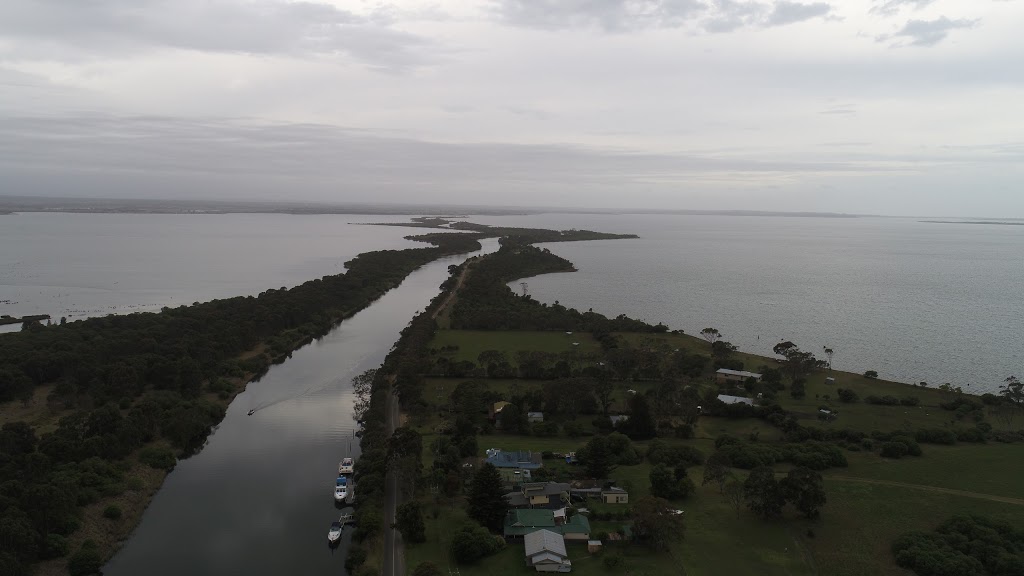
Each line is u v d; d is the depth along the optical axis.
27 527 67.75
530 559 69.06
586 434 107.62
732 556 71.31
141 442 100.75
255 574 70.44
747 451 96.81
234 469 97.56
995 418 115.88
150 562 72.75
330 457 101.81
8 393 118.25
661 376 137.12
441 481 83.56
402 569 68.94
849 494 86.19
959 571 66.38
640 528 73.31
